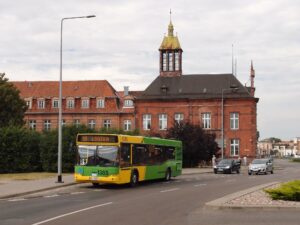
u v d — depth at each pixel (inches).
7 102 2800.2
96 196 938.7
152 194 980.6
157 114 3442.4
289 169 2829.7
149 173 1307.8
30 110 3752.5
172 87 3496.6
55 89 3814.0
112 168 1124.5
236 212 652.7
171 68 3565.5
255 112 3321.9
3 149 1877.5
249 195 837.2
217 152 2842.0
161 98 3432.6
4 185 1157.7
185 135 2755.9
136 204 782.5
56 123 3708.2
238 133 3302.2
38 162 1935.3
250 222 562.9
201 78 3516.2
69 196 941.2
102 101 3705.7
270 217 601.0
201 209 706.8
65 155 1861.5
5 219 596.1
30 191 1015.0
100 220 589.3
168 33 3624.5
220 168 2128.4
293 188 737.0
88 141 1156.5
